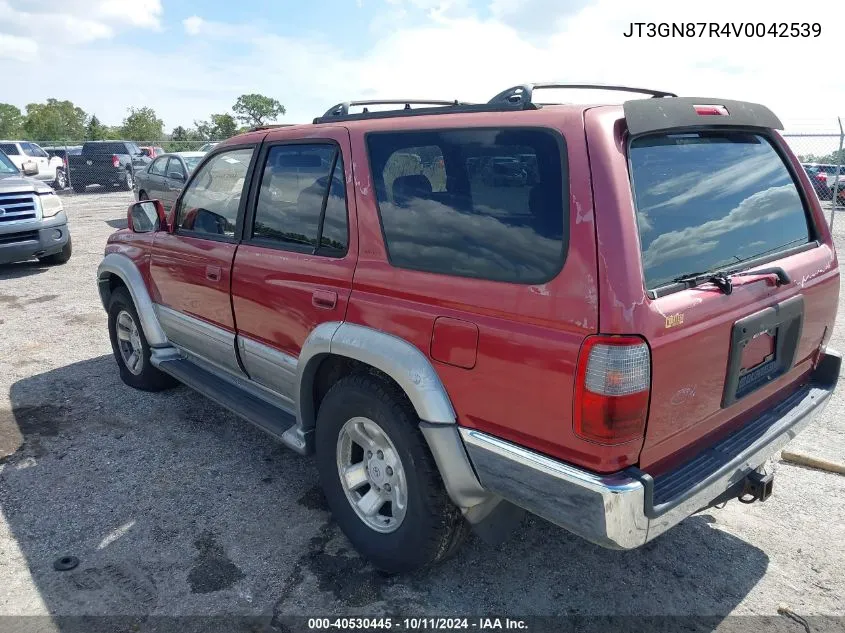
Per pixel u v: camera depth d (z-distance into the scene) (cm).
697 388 227
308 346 298
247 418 356
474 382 237
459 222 245
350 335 277
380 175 277
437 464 254
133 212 447
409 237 263
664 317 208
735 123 263
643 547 314
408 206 264
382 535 287
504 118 238
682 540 319
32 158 2300
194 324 404
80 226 1470
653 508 212
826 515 338
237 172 363
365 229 280
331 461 305
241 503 351
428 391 249
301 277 308
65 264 1010
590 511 212
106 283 506
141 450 410
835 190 1122
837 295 310
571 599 279
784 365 280
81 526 330
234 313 361
